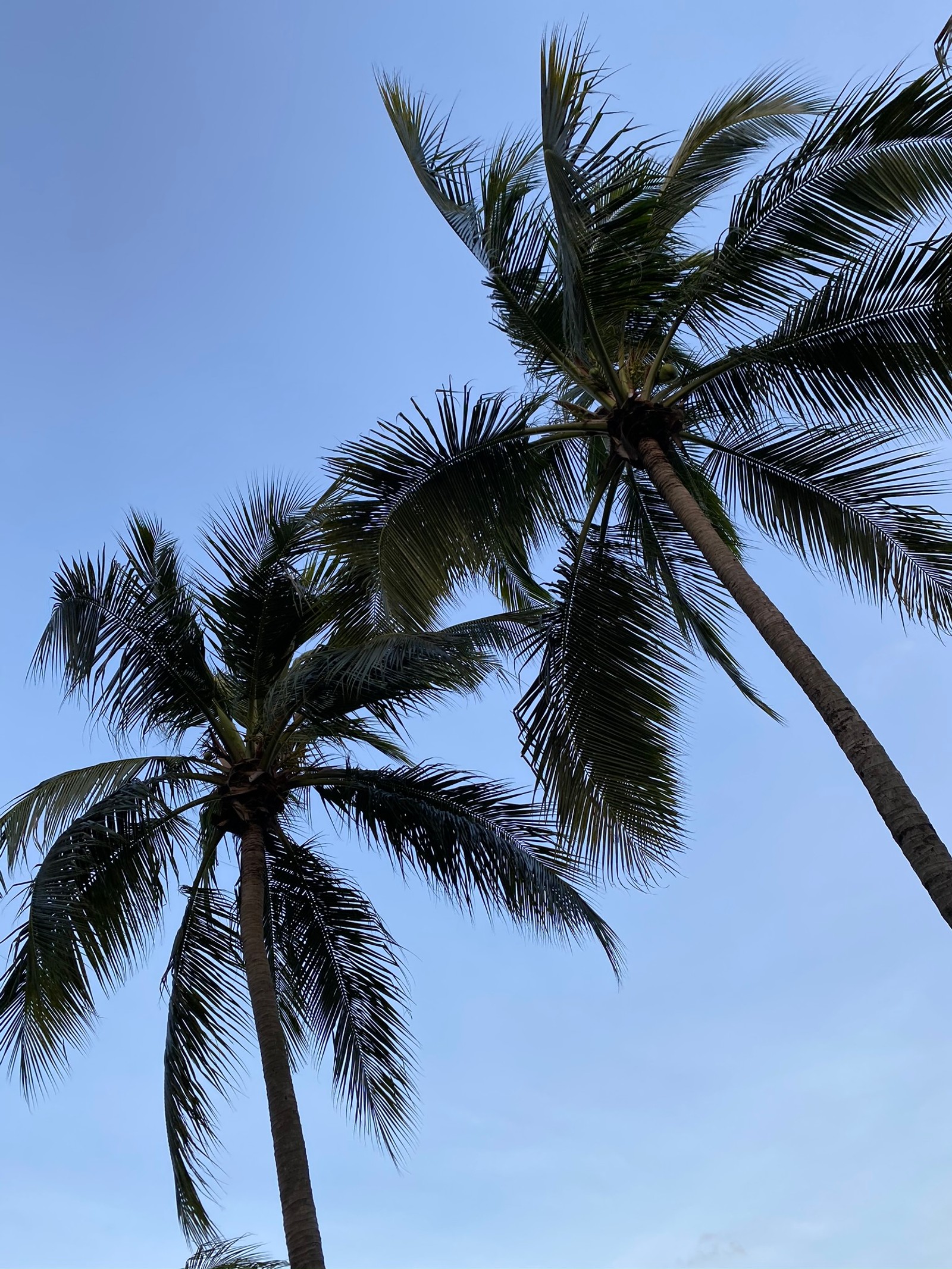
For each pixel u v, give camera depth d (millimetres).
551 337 11594
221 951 13156
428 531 11664
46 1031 10750
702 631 12508
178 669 13406
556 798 11102
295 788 13844
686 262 11523
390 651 12297
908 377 10680
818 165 10555
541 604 14000
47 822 12781
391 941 13703
